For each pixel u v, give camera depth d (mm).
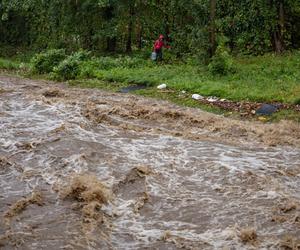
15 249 7160
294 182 9859
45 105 14227
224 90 16219
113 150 11055
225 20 24281
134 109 14609
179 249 7441
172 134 12625
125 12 24172
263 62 20516
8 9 27156
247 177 9875
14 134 11688
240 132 13023
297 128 13297
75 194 8852
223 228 8062
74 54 21406
